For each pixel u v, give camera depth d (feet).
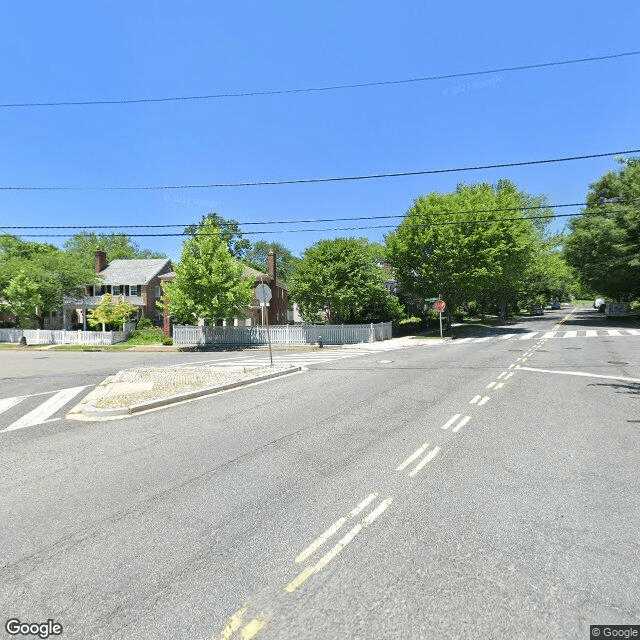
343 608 10.36
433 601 10.53
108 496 16.93
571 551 12.50
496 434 23.71
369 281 100.37
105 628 9.89
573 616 9.95
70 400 36.52
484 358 58.18
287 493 16.85
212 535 13.84
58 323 158.10
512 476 17.97
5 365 66.54
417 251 119.34
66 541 13.64
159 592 11.12
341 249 100.53
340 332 101.40
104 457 21.61
